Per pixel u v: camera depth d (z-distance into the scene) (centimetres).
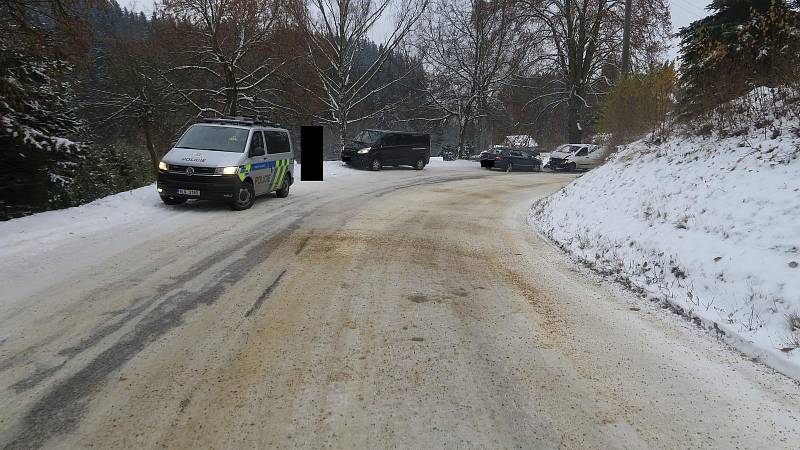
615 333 471
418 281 608
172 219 913
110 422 295
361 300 525
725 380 385
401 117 3784
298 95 2953
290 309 489
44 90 1056
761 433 316
